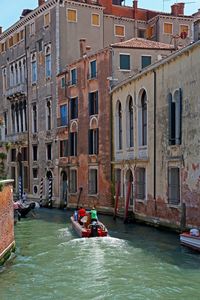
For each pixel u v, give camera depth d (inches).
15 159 1711.4
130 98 1018.1
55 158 1419.8
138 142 964.6
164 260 588.4
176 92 802.8
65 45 1416.1
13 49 1732.3
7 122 1796.3
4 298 449.7
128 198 965.8
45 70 1483.8
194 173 738.2
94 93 1199.6
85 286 482.3
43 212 1254.3
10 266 574.6
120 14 1544.0
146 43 1190.9
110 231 840.3
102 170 1161.4
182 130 777.6
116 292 459.5
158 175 866.8
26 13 1657.2
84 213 894.4
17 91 1667.1
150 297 442.3
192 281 491.8
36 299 444.8
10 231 631.2
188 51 753.6
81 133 1264.8
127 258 604.1
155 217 879.1
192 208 744.3
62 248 685.9
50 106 1461.6
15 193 1705.2
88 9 1450.5
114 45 1133.1
